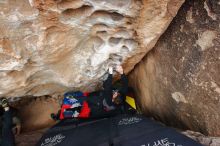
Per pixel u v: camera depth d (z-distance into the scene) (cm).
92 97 362
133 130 282
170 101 327
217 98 268
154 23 269
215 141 253
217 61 258
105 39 287
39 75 323
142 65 356
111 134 285
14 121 396
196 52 274
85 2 230
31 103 422
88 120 348
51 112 422
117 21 260
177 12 278
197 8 262
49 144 302
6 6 225
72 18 251
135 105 371
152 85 348
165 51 308
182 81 298
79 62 317
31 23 246
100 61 315
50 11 236
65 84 345
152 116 376
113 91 351
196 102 291
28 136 376
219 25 248
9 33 249
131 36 285
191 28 272
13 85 315
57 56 295
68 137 304
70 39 279
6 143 340
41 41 266
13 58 270
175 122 338
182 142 243
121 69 340
